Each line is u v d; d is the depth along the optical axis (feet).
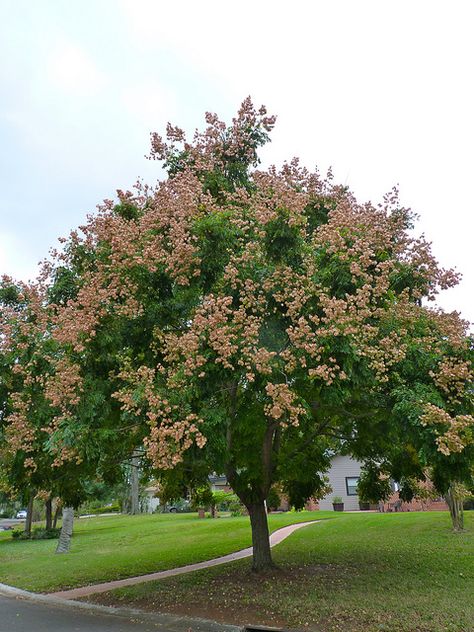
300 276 25.84
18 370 29.71
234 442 31.50
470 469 26.94
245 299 25.32
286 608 26.12
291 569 36.35
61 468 30.96
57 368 27.14
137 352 29.53
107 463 33.01
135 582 37.50
